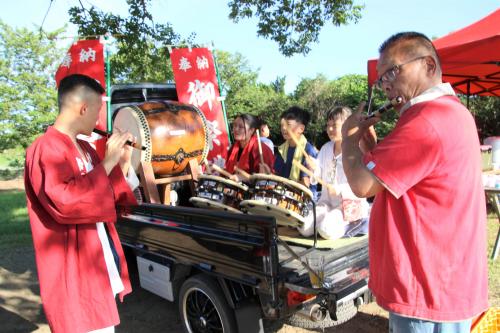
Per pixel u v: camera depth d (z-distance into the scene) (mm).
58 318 1983
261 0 7789
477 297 1487
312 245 2936
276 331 3277
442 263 1454
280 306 2352
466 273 1462
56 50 12891
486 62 4453
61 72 4734
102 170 2008
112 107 5109
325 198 3348
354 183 1561
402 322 1556
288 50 8055
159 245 3059
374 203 1675
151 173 3699
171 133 3758
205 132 4086
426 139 1412
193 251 2762
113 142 2094
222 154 5309
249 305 2613
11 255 5523
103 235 2227
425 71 1561
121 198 2426
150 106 3838
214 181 3248
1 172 15172
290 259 2438
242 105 21344
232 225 2465
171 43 7145
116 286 2240
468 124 1489
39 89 12617
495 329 2609
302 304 2471
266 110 19594
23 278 4715
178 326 3475
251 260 2365
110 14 6613
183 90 5180
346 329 3285
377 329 3279
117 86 5082
